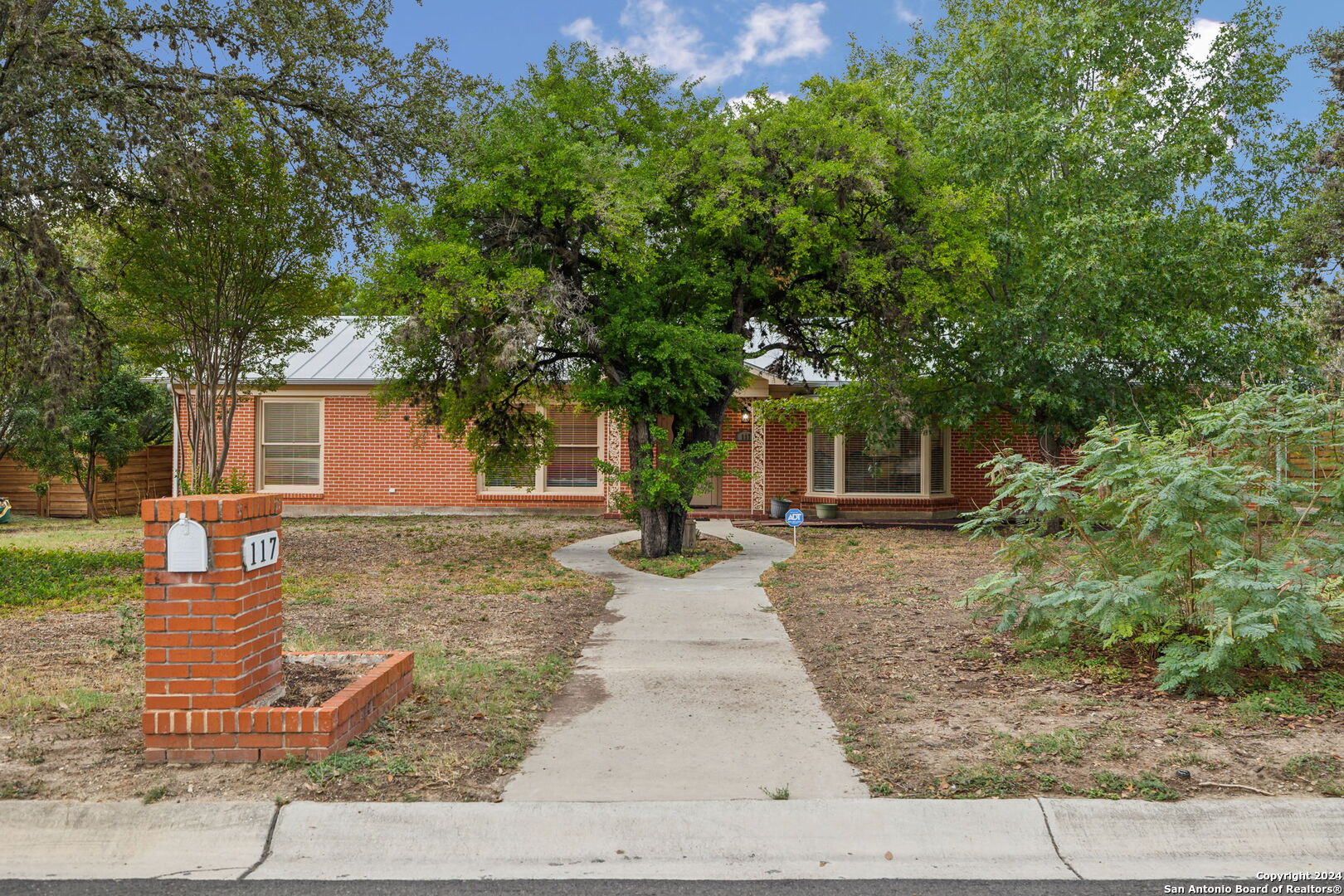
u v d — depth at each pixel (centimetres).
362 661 641
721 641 855
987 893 380
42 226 1255
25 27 1095
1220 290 1700
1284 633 612
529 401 2070
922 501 2205
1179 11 1778
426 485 2298
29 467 2388
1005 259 1745
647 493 1470
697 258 1488
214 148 1288
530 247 1389
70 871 402
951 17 1917
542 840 425
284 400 2330
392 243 1413
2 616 960
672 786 474
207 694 495
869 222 1502
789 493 2233
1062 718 584
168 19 1243
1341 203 1925
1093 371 1747
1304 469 758
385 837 423
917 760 511
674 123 1462
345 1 1364
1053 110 1730
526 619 962
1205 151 1739
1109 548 756
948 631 862
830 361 1844
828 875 397
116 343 1836
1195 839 420
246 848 419
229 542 495
